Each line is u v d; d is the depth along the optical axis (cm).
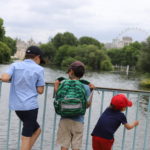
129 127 484
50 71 8756
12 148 1250
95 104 2153
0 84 510
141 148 1402
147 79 6125
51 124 1656
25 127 460
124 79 7700
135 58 14988
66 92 455
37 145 1282
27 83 459
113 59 15712
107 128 475
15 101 458
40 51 482
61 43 14775
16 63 471
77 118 470
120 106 477
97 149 487
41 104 2116
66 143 473
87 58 11388
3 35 9075
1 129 1545
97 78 7469
